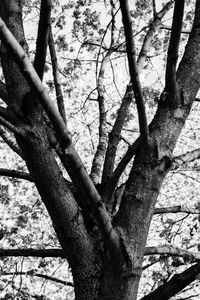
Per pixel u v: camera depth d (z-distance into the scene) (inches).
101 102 191.5
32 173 125.8
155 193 124.2
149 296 124.4
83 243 125.7
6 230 278.4
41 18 109.6
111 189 137.2
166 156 125.4
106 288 118.6
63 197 125.1
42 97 95.6
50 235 315.3
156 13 193.0
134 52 106.0
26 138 120.7
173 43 118.3
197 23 144.5
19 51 90.4
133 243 118.0
